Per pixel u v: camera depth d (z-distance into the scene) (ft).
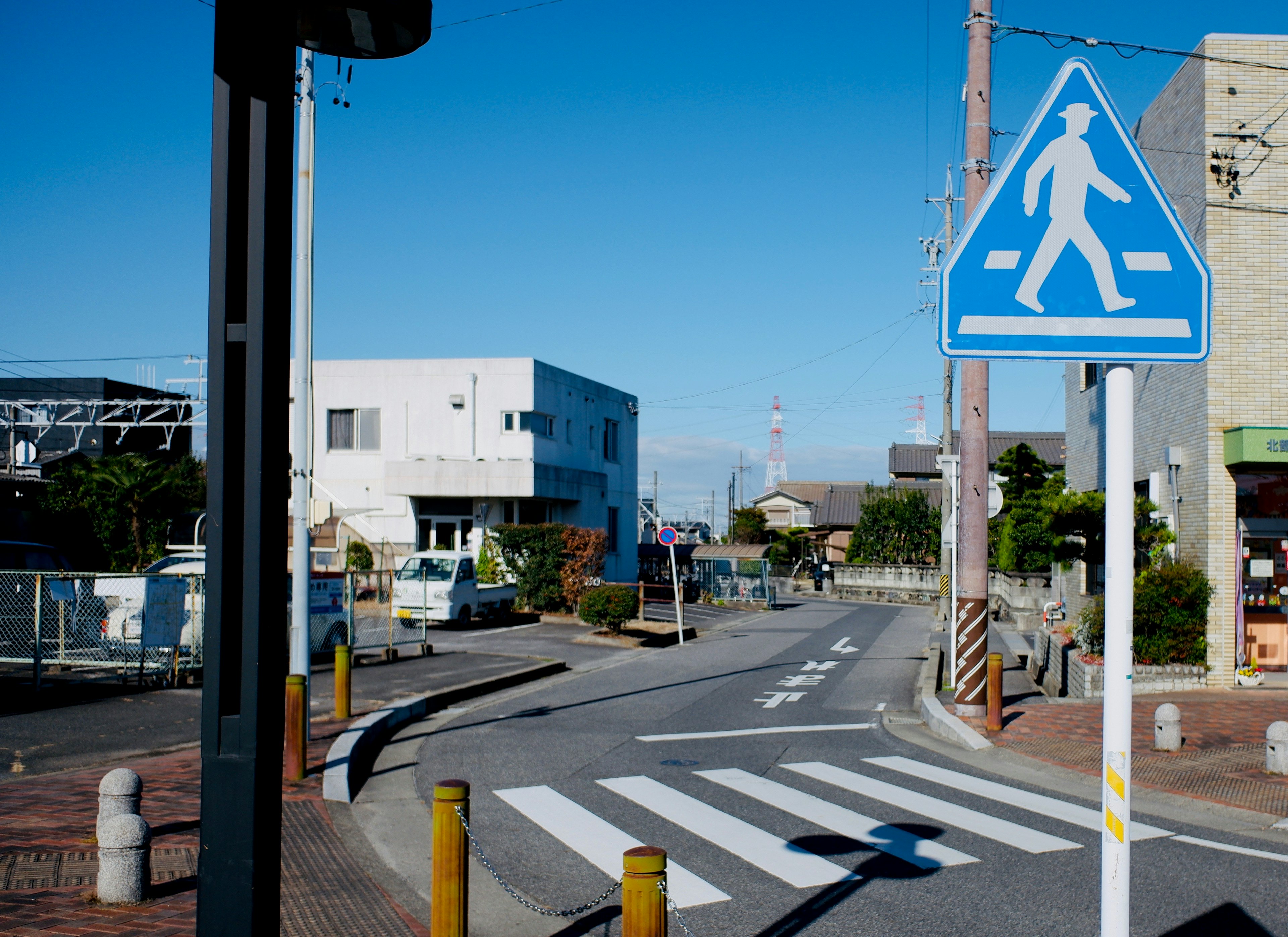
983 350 10.68
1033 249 10.69
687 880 20.90
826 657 68.90
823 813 26.61
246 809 9.94
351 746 32.96
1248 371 48.19
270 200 10.43
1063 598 81.61
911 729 40.88
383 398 108.58
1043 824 25.55
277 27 10.59
